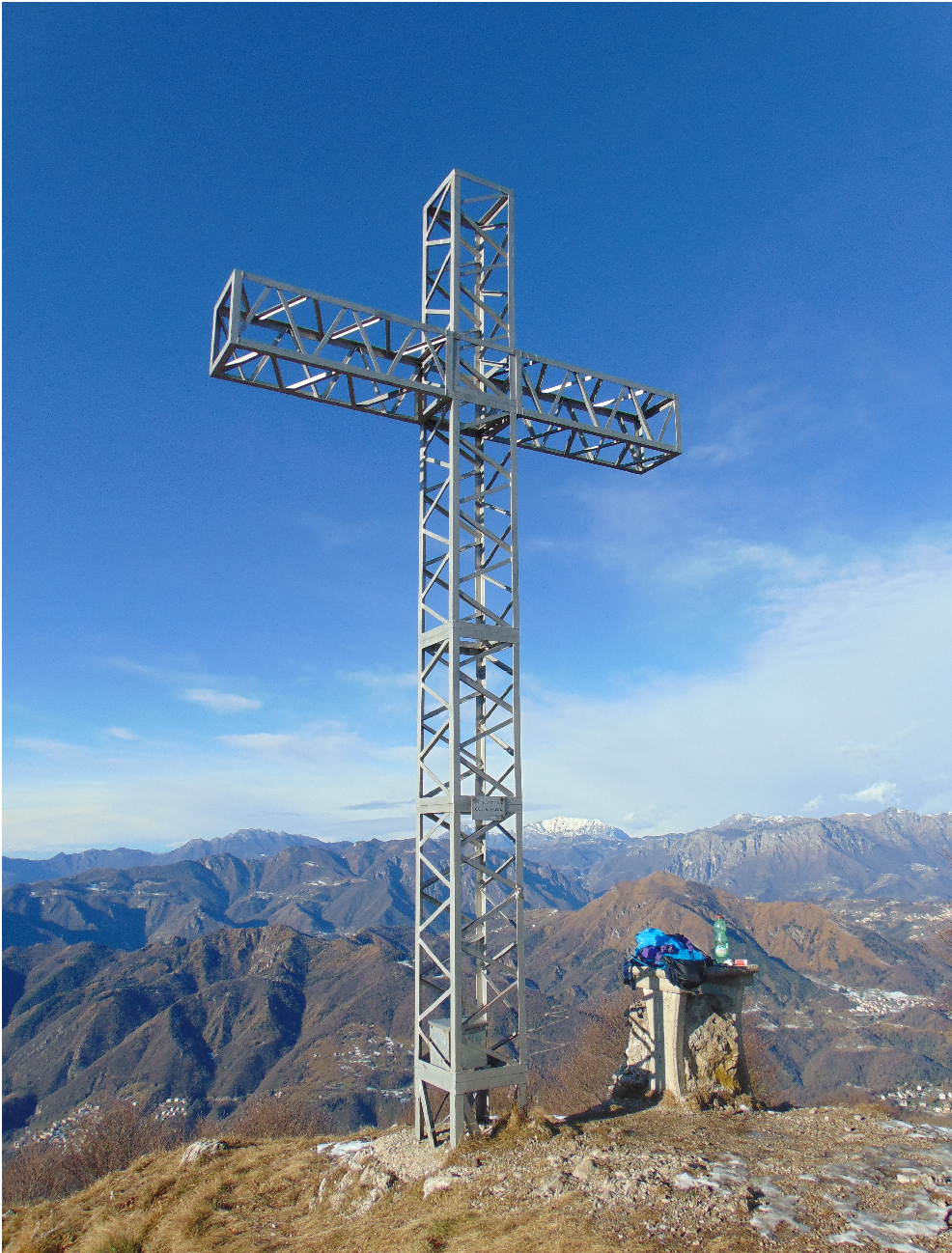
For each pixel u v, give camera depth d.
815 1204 10.54
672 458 20.06
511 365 17.45
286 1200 14.59
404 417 16.97
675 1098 15.59
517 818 15.73
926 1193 10.79
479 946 15.95
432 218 18.23
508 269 18.02
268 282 14.44
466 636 15.69
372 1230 11.91
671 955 16.42
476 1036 15.27
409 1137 15.38
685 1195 10.91
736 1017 16.52
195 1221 13.92
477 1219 11.24
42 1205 17.00
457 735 15.14
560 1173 12.09
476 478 17.75
